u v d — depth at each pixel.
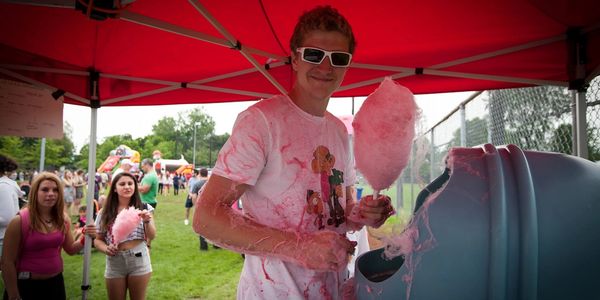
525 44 2.86
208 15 2.19
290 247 1.02
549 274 0.71
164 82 3.82
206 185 1.13
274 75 3.64
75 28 2.69
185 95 4.16
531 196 0.71
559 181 0.75
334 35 1.20
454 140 6.57
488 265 0.71
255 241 1.03
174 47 3.07
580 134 2.65
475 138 5.64
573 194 0.74
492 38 2.83
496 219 0.71
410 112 0.98
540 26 2.59
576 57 2.65
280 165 1.17
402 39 2.92
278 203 1.18
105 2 1.57
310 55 1.20
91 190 3.85
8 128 2.93
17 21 2.56
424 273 0.75
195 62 3.41
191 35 2.40
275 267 1.16
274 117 1.19
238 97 4.21
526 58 2.98
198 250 8.79
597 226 0.72
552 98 3.62
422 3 2.37
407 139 0.99
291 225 1.17
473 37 2.84
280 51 3.35
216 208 1.08
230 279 6.67
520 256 0.70
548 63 2.91
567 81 2.89
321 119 1.30
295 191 1.18
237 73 3.66
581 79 2.64
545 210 0.72
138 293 3.83
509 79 3.10
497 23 2.57
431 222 0.75
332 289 1.21
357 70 3.59
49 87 3.41
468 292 0.72
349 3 2.42
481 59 3.13
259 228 1.06
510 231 0.71
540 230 0.71
